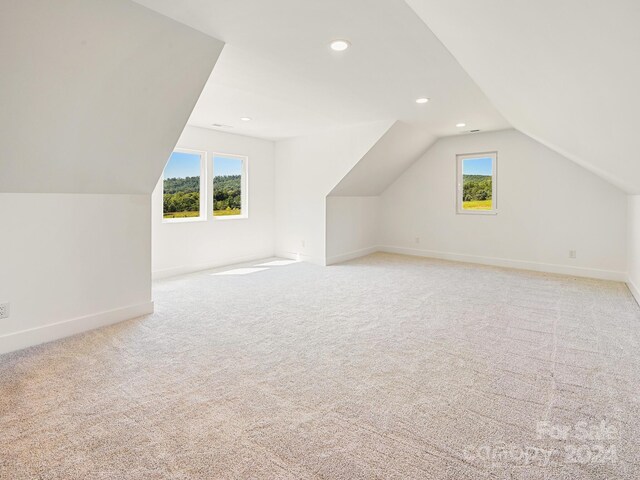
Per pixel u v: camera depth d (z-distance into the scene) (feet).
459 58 7.97
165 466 4.52
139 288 10.41
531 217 17.30
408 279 15.37
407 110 13.87
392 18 7.02
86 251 9.18
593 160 11.12
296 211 19.80
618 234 15.07
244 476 4.37
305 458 4.70
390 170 20.30
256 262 19.21
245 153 18.98
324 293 13.07
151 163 9.57
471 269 17.51
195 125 16.39
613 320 10.14
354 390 6.42
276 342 8.58
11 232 7.92
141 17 6.59
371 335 9.04
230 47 8.30
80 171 8.47
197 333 9.12
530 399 6.14
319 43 8.12
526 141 17.22
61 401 5.97
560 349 8.19
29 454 4.70
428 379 6.83
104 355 7.77
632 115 5.33
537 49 4.93
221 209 18.43
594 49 4.01
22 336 8.11
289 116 14.79
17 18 5.52
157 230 15.37
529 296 12.67
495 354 7.93
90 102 7.27
